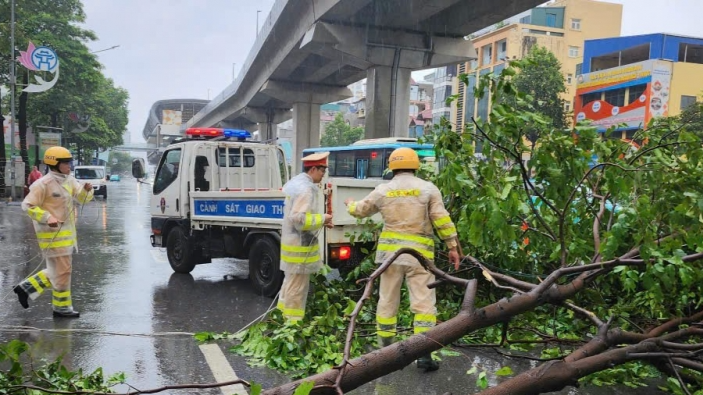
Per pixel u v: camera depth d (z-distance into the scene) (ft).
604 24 178.60
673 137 17.69
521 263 17.54
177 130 246.06
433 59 87.25
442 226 14.92
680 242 12.98
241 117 200.34
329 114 353.72
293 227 17.94
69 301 20.36
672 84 116.67
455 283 11.18
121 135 211.61
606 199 15.99
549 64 111.34
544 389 9.76
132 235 46.16
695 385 12.39
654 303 15.15
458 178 15.78
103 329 18.78
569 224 16.93
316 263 18.21
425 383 14.07
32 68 86.63
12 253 34.86
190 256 28.50
